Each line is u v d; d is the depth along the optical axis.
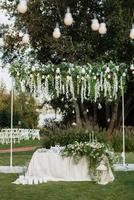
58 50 26.97
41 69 15.09
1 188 11.09
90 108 31.72
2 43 27.81
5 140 29.95
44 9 27.94
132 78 25.73
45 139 19.91
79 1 28.78
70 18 8.42
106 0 27.03
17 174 13.77
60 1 27.84
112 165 12.66
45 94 15.41
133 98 31.88
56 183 11.88
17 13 27.47
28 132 34.00
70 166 12.40
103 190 10.79
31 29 27.28
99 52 28.20
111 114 31.47
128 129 26.45
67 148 12.42
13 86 15.13
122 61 28.09
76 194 10.24
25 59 29.09
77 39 28.78
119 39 26.66
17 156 20.09
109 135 24.50
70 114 32.38
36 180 11.86
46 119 32.88
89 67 15.27
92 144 12.51
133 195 10.16
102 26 9.09
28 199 9.65
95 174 12.12
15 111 43.25
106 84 15.38
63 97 28.67
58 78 15.08
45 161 12.58
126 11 26.58
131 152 23.09
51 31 28.06
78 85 15.19
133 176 13.23
